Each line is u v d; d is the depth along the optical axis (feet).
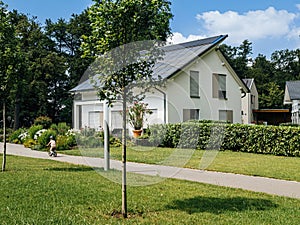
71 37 136.87
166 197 22.58
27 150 58.39
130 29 18.21
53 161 42.11
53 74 118.32
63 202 21.06
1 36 31.30
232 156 45.47
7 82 31.09
